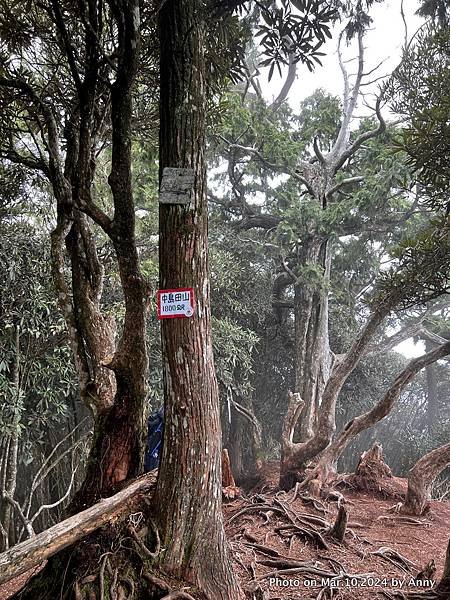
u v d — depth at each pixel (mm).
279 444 11656
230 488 6211
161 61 2742
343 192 10562
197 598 2629
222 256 9562
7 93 3607
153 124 4699
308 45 3346
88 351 3639
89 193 3223
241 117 9453
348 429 6656
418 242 4637
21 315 5414
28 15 3871
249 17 4672
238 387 10109
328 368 10445
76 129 3742
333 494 6445
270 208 10898
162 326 2729
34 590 2922
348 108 11180
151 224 8523
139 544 2766
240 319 10711
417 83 4707
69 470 7078
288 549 4457
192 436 2703
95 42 2971
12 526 6371
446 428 12039
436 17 5320
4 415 5457
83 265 3695
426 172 3713
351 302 11547
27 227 5734
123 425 3186
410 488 6184
